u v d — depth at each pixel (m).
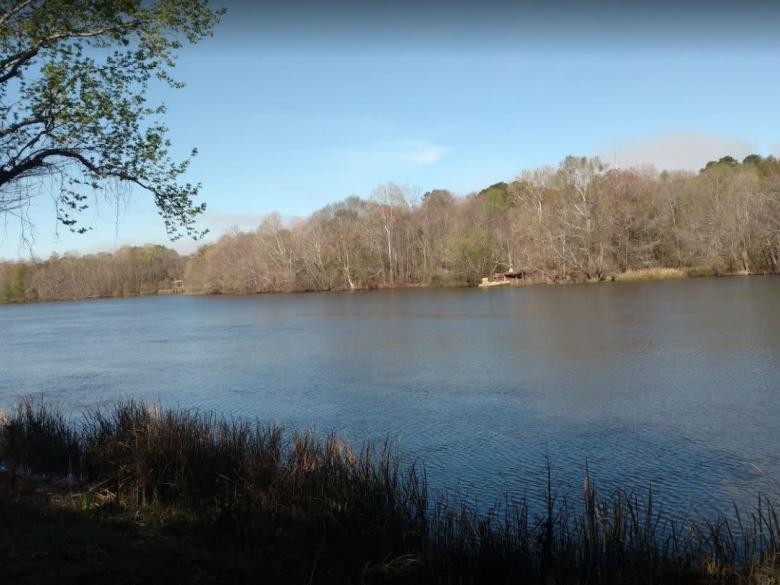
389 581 7.24
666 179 87.12
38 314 83.62
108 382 25.22
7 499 9.16
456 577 7.25
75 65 11.81
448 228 97.50
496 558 7.38
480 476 11.93
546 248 80.75
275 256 107.62
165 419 12.94
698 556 7.51
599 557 7.21
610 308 44.16
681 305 42.53
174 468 10.57
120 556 6.79
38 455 12.24
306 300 82.31
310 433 14.25
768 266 72.25
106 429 13.06
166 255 154.00
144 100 12.48
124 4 11.34
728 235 73.19
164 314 70.62
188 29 12.10
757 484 11.09
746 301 42.59
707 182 79.69
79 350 36.97
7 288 128.38
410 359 27.12
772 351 23.50
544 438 14.41
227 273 114.31
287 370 25.98
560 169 83.88
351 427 16.08
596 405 17.33
